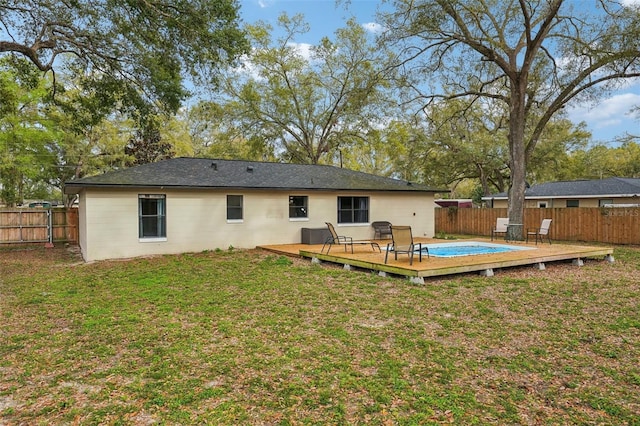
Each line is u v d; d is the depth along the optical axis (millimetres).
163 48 10969
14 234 15719
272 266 9938
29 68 12820
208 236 13125
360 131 27344
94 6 10148
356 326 5102
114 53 11414
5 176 23219
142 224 12094
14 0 9758
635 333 4816
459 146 25734
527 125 21344
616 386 3451
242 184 13398
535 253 10383
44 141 21719
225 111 25609
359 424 2852
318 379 3572
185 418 2943
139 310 5906
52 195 40531
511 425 2846
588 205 21953
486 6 14328
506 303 6242
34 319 5508
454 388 3398
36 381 3604
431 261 8961
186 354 4180
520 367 3844
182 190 12672
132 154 25953
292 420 2908
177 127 29578
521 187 15031
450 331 4906
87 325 5176
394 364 3889
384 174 42906
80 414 3018
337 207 15500
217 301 6406
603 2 13648
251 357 4090
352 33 24453
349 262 9445
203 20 10148
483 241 14391
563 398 3242
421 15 13617
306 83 26469
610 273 9031
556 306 6074
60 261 11344
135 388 3426
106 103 13594
